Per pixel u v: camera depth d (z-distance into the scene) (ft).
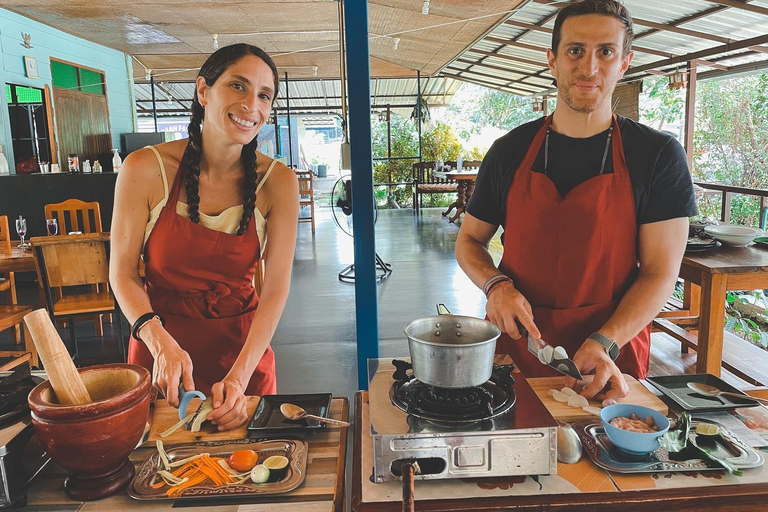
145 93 49.88
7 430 3.33
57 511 3.21
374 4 19.63
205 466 3.50
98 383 3.54
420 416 3.32
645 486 3.17
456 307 17.78
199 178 5.50
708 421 3.91
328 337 15.21
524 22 25.54
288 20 22.65
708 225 11.96
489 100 76.28
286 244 5.64
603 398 4.23
